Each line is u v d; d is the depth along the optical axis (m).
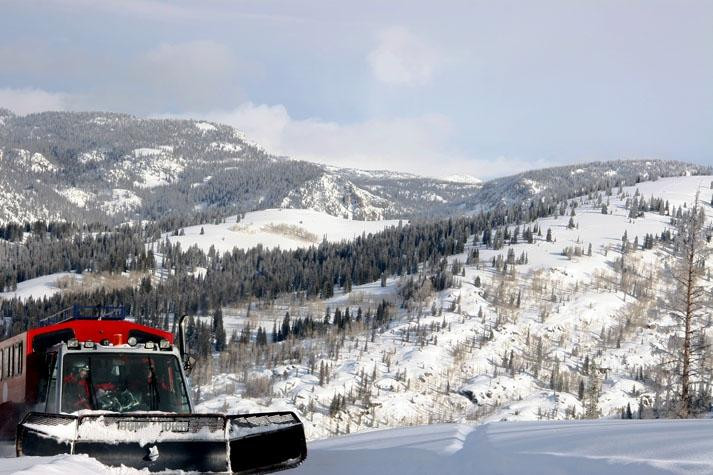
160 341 25.38
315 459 23.14
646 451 17.36
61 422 19.77
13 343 28.28
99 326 27.42
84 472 16.56
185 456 20.02
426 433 26.41
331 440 29.31
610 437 19.72
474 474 18.50
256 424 21.25
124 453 19.66
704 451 16.61
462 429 26.55
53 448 19.41
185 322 25.73
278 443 21.19
